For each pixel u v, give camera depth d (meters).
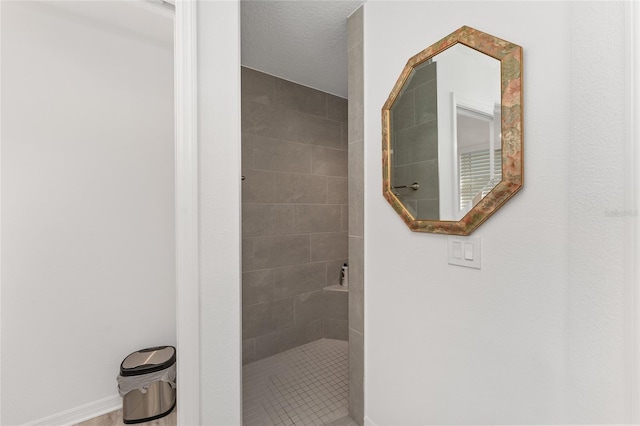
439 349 1.11
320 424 1.53
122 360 1.78
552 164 0.80
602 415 0.69
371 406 1.44
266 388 1.87
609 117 0.67
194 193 0.97
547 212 0.81
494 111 0.92
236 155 1.05
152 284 1.89
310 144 2.52
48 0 1.53
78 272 1.64
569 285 0.76
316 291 2.56
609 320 0.68
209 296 1.01
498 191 0.90
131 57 1.81
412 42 1.20
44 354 1.55
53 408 1.56
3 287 1.45
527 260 0.86
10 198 1.46
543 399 0.82
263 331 2.28
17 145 1.48
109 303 1.74
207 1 1.01
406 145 1.23
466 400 1.02
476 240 0.98
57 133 1.58
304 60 2.06
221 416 1.03
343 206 2.74
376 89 1.38
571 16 0.75
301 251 2.48
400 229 1.27
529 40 0.84
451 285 1.06
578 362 0.74
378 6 1.37
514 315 0.89
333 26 1.64
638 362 0.63
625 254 0.65
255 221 2.24
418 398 1.19
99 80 1.70
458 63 1.02
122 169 1.78
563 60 0.77
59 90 1.58
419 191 1.18
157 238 1.91
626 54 0.64
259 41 1.81
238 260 1.06
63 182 1.60
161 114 1.92
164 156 1.93
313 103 2.54
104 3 1.57
